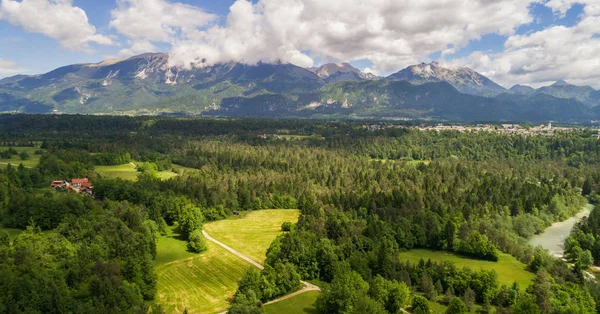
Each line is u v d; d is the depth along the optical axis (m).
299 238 133.50
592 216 184.50
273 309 106.00
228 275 131.00
